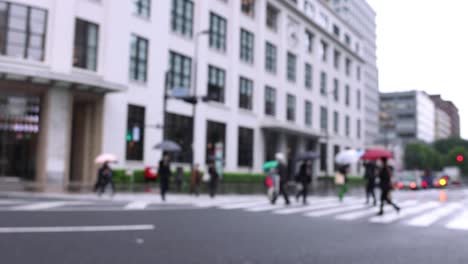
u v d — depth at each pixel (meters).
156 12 29.88
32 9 23.28
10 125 24.62
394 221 11.14
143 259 5.88
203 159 33.00
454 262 6.14
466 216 12.57
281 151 43.38
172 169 29.97
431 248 7.24
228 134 35.91
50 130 23.34
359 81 64.06
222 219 10.70
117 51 26.81
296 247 7.12
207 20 34.38
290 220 10.87
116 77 26.69
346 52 59.47
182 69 32.06
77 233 7.78
